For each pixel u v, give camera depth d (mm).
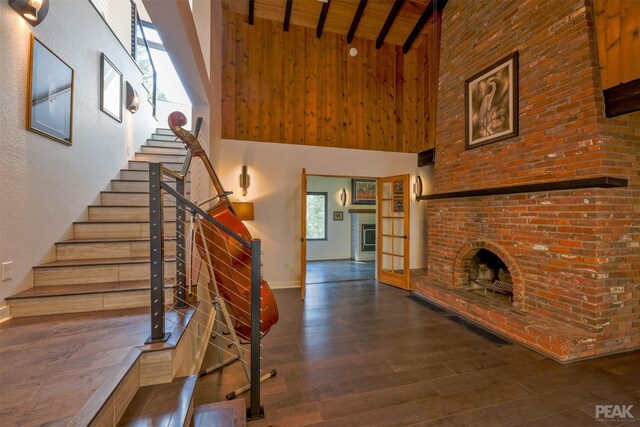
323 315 3465
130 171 3736
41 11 1971
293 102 5062
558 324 2607
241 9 4781
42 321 1788
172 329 1663
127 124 3969
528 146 2930
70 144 2551
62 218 2453
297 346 2633
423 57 5531
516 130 3035
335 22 5102
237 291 1928
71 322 1776
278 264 4734
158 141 4957
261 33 4938
